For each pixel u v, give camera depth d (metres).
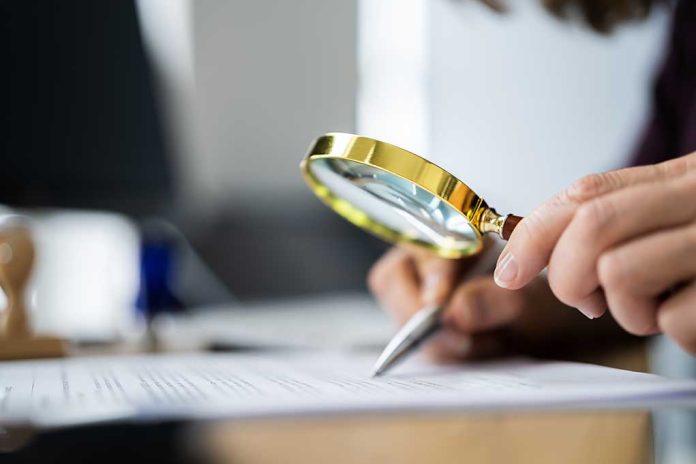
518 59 2.68
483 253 0.79
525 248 0.48
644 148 1.26
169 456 0.48
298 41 2.44
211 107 2.30
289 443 0.52
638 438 0.48
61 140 1.28
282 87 2.42
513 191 2.69
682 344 0.49
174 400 0.41
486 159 2.70
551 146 2.69
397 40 2.62
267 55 2.39
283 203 2.19
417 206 0.56
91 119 1.30
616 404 0.41
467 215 0.51
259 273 1.71
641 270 0.47
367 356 0.80
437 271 0.78
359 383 0.51
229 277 1.66
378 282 0.87
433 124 2.67
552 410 0.40
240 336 0.97
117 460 0.36
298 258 1.81
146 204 1.35
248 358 0.77
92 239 1.50
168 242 1.15
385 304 0.86
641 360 0.87
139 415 0.36
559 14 1.08
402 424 0.53
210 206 1.96
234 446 0.53
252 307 1.48
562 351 0.84
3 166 1.24
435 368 0.65
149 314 1.12
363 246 1.90
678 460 0.99
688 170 0.48
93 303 1.46
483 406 0.40
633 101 2.58
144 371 0.62
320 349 0.89
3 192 1.24
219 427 0.36
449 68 2.68
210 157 2.28
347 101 2.54
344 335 0.98
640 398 0.42
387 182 0.54
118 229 1.52
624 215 0.47
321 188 0.66
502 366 0.65
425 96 2.66
